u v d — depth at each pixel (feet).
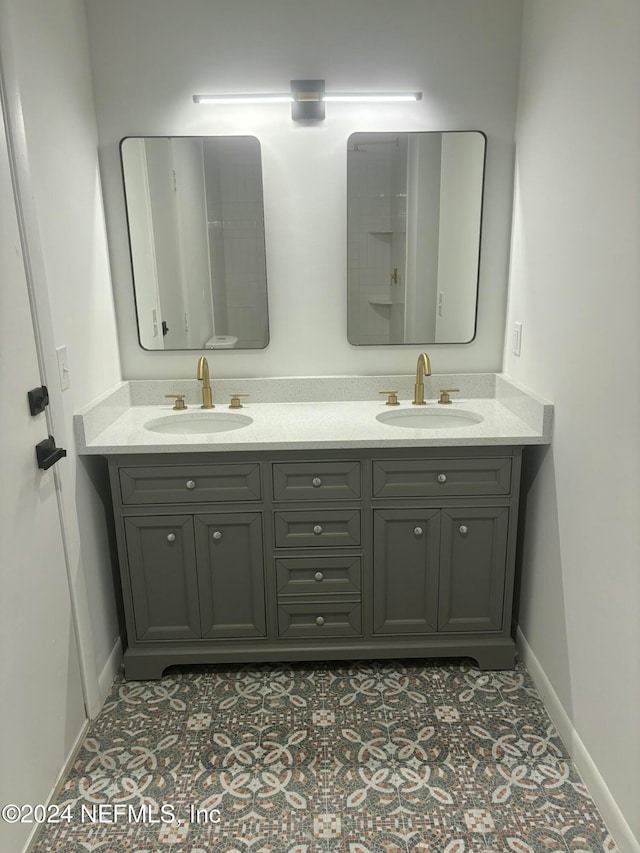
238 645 7.39
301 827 5.36
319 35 7.34
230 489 6.92
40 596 5.51
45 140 5.90
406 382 8.23
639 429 4.70
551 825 5.33
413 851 5.12
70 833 5.36
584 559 5.77
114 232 7.77
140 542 7.06
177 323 8.08
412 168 7.66
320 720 6.61
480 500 7.01
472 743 6.27
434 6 7.27
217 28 7.30
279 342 8.21
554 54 6.30
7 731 4.83
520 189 7.47
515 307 7.71
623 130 4.86
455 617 7.37
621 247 4.93
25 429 5.30
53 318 5.97
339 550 7.16
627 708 4.95
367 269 7.95
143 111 7.48
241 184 7.70
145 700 6.99
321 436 6.82
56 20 6.23
